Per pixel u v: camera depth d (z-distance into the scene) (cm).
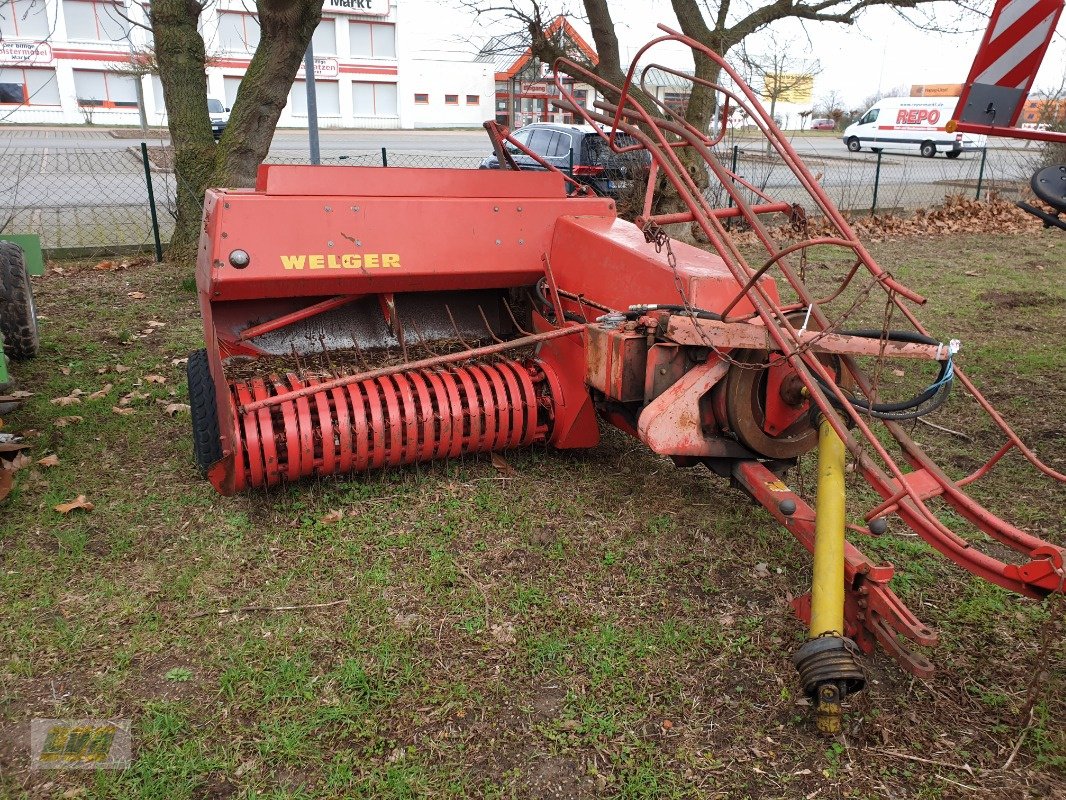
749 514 415
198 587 346
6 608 330
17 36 3528
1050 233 1359
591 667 303
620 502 423
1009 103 360
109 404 532
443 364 446
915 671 263
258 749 265
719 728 277
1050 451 497
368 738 271
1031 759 266
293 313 438
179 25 908
